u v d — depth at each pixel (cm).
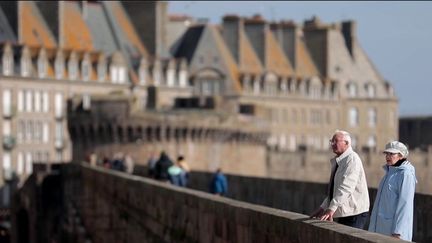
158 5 17138
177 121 12550
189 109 13088
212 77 17712
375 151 13825
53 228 11500
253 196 4825
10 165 15025
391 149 2055
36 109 15288
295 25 19775
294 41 19762
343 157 2102
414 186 2042
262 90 18562
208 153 12788
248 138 13262
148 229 4088
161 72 16850
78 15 16438
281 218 2125
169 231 3503
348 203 2086
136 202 4547
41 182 11850
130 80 16425
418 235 2753
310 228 1958
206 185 6300
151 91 13950
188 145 12650
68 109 13062
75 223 9025
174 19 18262
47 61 15412
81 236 8062
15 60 15025
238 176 5100
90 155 11244
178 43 18112
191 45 17962
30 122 15250
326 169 15662
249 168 13350
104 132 12694
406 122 11688
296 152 15175
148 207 4103
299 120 19462
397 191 2031
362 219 2105
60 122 15638
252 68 18662
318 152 15625
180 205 3294
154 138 12550
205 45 17838
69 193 10144
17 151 15050
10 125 14975
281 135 19000
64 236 10175
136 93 16338
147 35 17175
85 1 16562
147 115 12512
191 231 3095
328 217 2064
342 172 2089
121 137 12650
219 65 17812
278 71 19188
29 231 12056
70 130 13038
